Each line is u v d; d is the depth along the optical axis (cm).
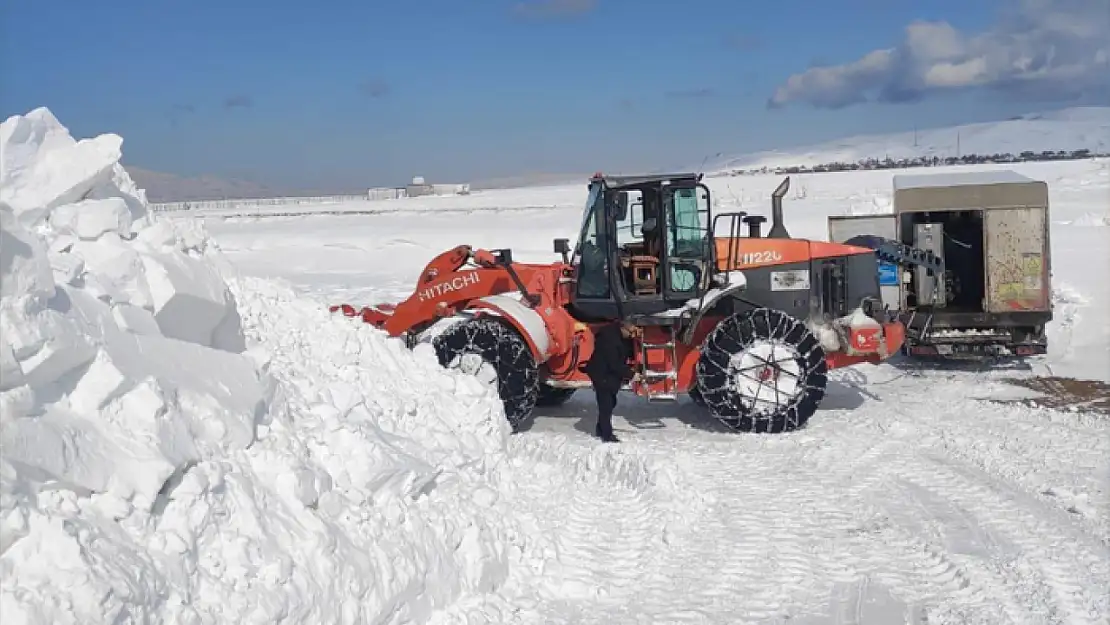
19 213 414
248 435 421
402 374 641
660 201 865
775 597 497
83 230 421
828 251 931
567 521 602
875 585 510
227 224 4588
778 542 578
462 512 518
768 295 927
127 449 349
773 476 720
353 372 583
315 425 480
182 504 357
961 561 534
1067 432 830
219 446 401
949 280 1328
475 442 623
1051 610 465
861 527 602
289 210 6397
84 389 349
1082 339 1292
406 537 459
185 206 7812
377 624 412
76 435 332
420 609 443
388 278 2377
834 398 1023
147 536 338
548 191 9575
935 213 1290
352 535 430
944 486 686
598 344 840
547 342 870
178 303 436
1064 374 1124
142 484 344
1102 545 558
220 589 348
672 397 883
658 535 592
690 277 875
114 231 432
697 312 870
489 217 4466
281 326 598
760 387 859
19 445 307
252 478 404
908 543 570
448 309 941
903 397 1020
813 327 926
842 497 664
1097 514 614
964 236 1338
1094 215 2583
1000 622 454
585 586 511
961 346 1202
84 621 286
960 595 492
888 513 627
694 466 745
